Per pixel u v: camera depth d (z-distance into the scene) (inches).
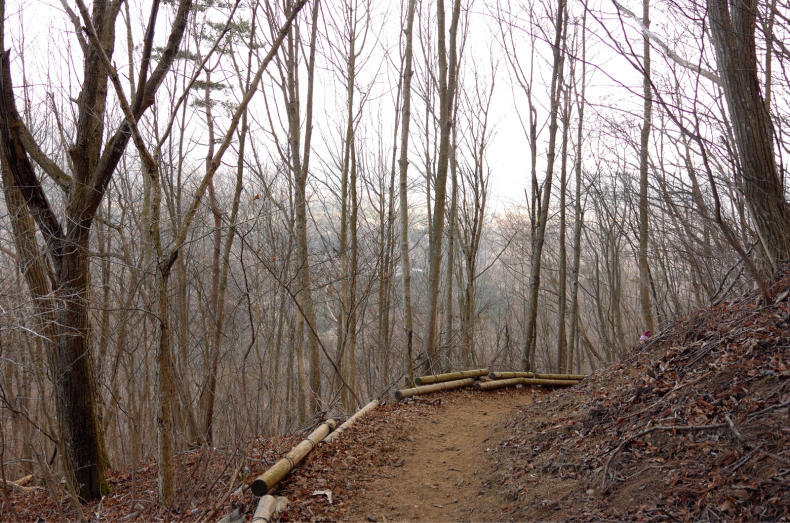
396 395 337.7
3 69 209.5
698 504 125.6
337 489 188.2
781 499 114.2
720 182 274.1
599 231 725.9
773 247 200.8
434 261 413.4
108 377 340.2
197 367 318.0
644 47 278.5
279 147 427.2
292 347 518.6
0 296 181.0
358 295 578.2
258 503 167.9
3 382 179.0
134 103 200.2
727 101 207.5
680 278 536.4
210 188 375.2
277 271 417.4
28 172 217.9
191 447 264.2
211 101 407.2
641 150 406.6
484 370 408.5
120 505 213.5
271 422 355.9
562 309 600.7
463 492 187.0
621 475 152.1
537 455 194.2
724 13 201.2
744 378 160.7
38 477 271.9
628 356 265.3
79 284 224.4
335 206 624.4
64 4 216.2
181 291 344.8
